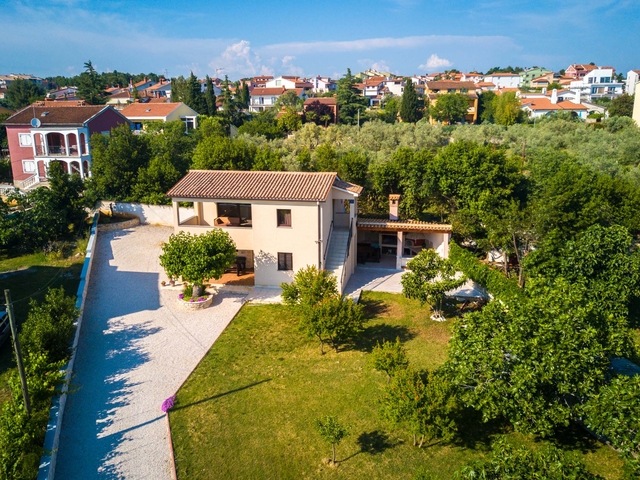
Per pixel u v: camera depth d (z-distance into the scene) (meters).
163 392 20.12
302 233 29.22
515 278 31.41
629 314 27.27
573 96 128.38
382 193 41.50
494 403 16.05
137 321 26.05
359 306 23.22
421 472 13.27
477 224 35.50
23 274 30.89
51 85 195.12
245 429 17.89
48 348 20.39
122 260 33.59
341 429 15.62
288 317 26.88
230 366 22.09
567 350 15.63
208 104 94.38
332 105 100.25
